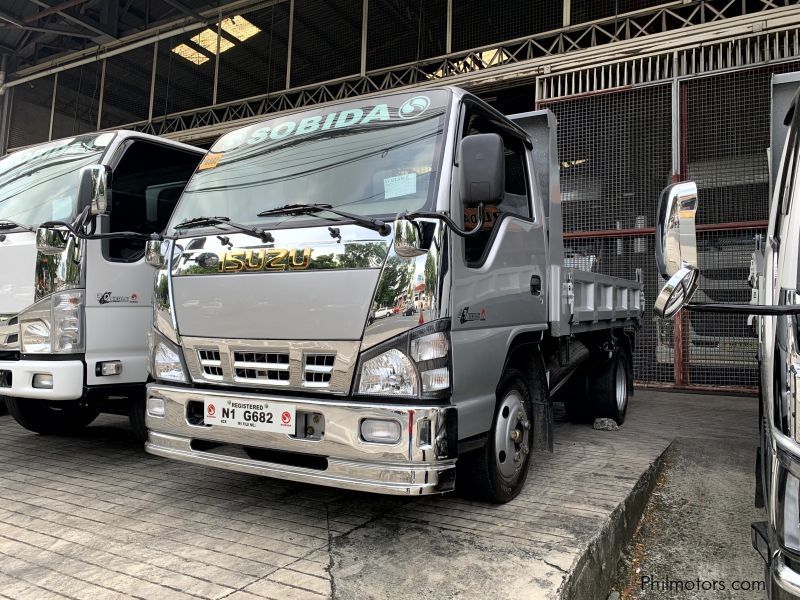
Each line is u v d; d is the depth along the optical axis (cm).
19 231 439
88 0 1182
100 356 427
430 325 284
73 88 1446
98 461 468
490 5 983
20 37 1432
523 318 376
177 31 1274
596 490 381
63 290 410
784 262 203
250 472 307
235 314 323
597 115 893
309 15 1146
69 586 258
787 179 240
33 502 369
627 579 320
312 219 316
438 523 327
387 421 277
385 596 246
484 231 344
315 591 251
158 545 301
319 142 356
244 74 1229
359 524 328
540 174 441
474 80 974
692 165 834
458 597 244
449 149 316
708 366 823
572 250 905
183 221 372
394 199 311
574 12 920
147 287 465
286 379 309
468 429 306
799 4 763
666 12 854
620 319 620
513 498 364
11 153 552
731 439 562
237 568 274
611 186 884
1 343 438
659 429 597
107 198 380
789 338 184
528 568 267
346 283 294
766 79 791
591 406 599
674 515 397
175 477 423
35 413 545
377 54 1084
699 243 827
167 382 353
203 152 543
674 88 835
